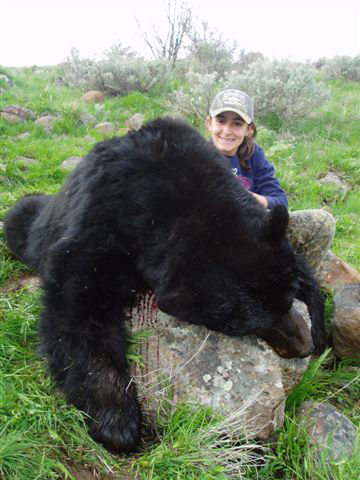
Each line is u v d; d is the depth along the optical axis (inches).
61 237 50.8
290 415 47.4
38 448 37.4
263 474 42.4
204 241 42.8
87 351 43.9
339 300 59.5
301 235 63.6
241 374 44.5
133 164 47.4
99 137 136.0
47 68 274.8
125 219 46.1
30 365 46.7
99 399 42.8
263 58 217.8
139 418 43.6
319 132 147.0
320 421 46.4
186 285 42.4
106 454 39.8
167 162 46.8
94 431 41.9
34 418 39.4
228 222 43.5
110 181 47.6
